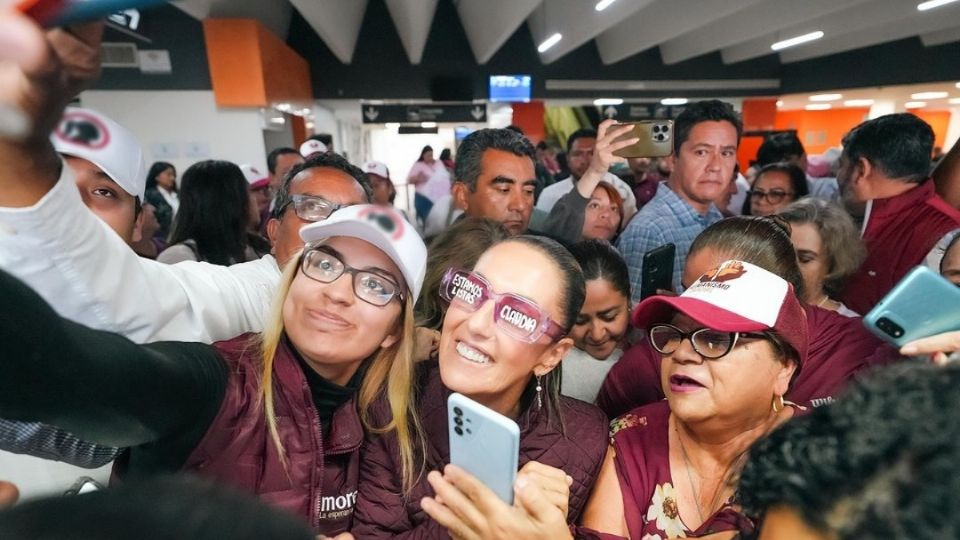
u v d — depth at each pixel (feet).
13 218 1.49
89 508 0.81
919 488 1.01
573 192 6.22
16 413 1.35
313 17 21.49
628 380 3.74
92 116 1.37
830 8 24.84
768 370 2.45
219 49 19.99
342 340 2.41
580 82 39.91
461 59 37.58
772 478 1.26
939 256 4.50
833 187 10.88
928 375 1.19
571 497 2.77
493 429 1.99
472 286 2.63
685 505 2.64
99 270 1.88
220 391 2.19
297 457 2.40
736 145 5.97
